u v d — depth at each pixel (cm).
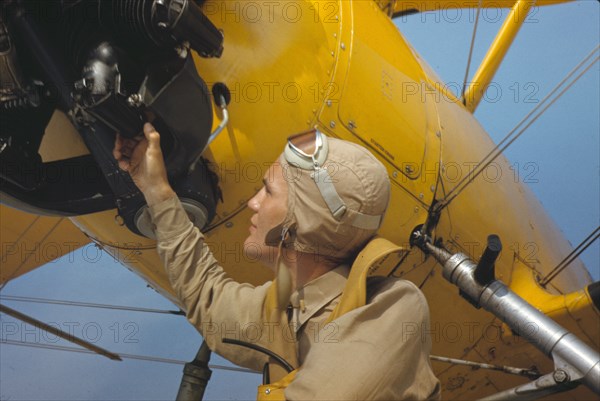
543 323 332
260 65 347
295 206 182
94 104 246
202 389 417
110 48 258
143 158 213
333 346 164
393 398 162
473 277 355
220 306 202
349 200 178
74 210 292
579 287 623
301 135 185
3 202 282
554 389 311
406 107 421
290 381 176
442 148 441
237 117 342
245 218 360
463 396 525
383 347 164
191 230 209
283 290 182
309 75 364
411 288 173
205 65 333
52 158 308
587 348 317
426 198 423
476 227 470
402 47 453
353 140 383
